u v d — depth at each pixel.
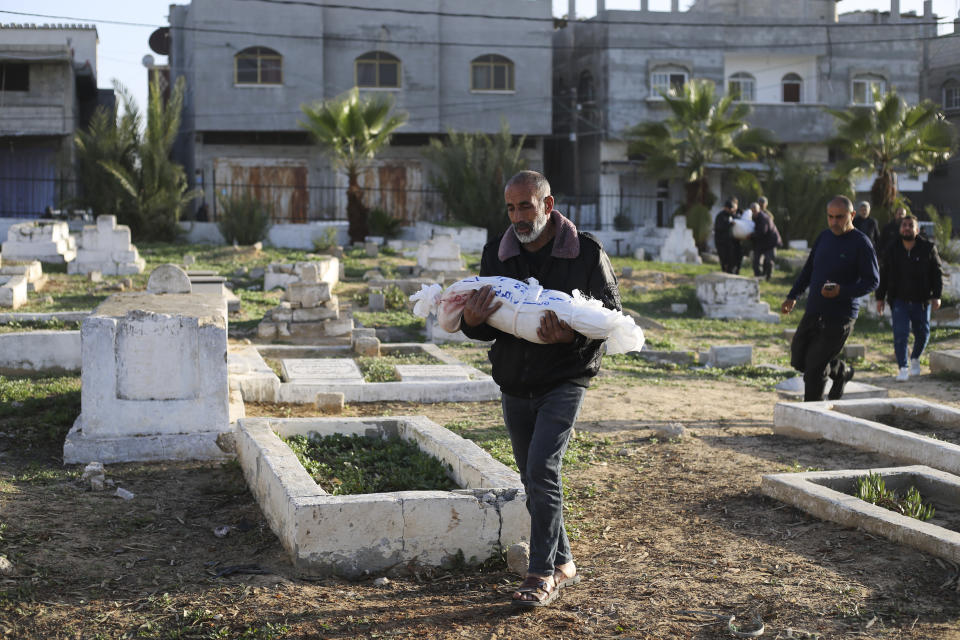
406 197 37.91
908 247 11.49
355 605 4.13
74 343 9.81
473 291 4.02
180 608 4.04
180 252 23.89
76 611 4.00
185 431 6.75
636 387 10.49
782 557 4.71
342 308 15.77
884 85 42.19
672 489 6.08
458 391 9.42
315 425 6.69
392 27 36.72
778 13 44.22
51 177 33.50
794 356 8.23
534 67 38.25
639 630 3.87
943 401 10.06
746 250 23.83
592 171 40.59
